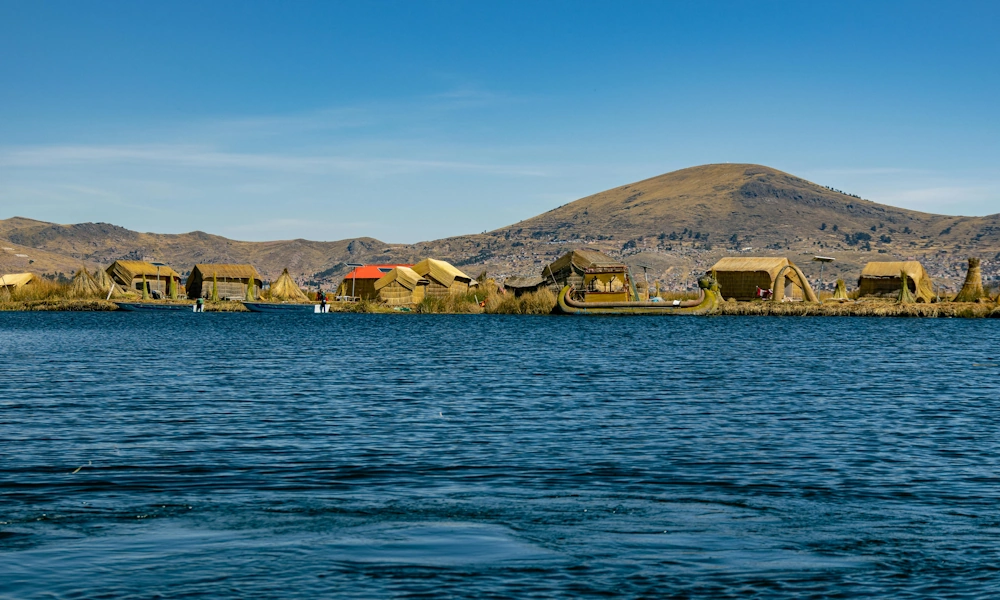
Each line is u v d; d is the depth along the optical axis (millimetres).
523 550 13891
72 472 18969
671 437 23234
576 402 29828
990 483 18125
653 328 79000
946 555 13648
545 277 115188
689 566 13195
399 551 13828
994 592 12211
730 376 38094
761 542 14281
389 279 122812
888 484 18047
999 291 111125
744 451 21391
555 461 20234
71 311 118062
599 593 12180
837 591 12250
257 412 27344
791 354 50062
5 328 79125
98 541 14258
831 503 16562
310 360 45844
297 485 17922
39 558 13445
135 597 12016
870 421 25859
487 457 20672
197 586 12406
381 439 22875
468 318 101500
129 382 35094
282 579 12672
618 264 113562
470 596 12062
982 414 27203
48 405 28547
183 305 119062
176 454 20891
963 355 49438
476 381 36156
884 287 113625
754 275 110500
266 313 115875
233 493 17250
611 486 17875
